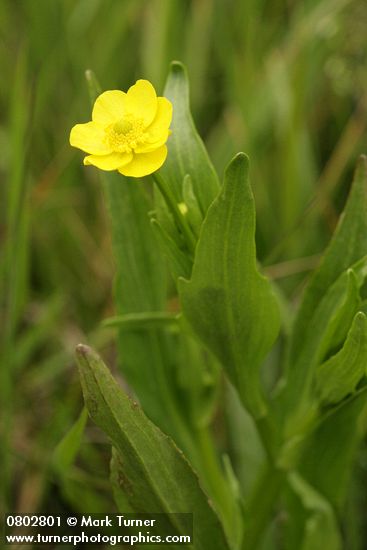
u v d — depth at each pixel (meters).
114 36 0.63
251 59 0.61
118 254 0.41
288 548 0.45
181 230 0.35
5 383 0.46
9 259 0.47
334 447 0.41
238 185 0.33
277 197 0.59
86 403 0.34
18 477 0.48
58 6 0.64
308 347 0.39
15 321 0.49
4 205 0.55
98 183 0.59
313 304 0.39
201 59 0.62
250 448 0.47
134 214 0.41
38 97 0.60
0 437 0.46
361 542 0.46
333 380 0.36
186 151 0.36
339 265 0.38
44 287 0.57
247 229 0.34
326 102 0.61
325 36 0.57
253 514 0.40
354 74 0.56
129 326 0.39
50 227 0.57
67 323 0.54
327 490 0.42
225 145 0.57
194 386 0.42
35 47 0.62
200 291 0.35
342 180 0.57
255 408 0.38
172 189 0.36
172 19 0.61
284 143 0.55
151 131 0.33
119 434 0.34
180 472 0.35
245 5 0.62
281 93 0.57
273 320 0.36
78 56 0.62
